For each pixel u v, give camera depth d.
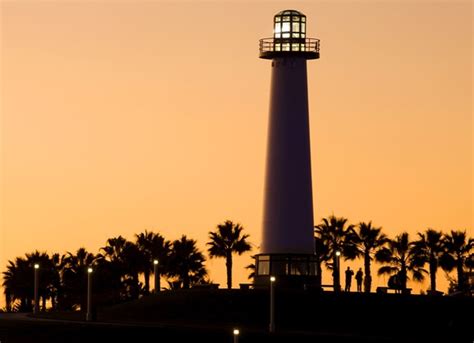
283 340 180.88
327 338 181.75
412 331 192.38
